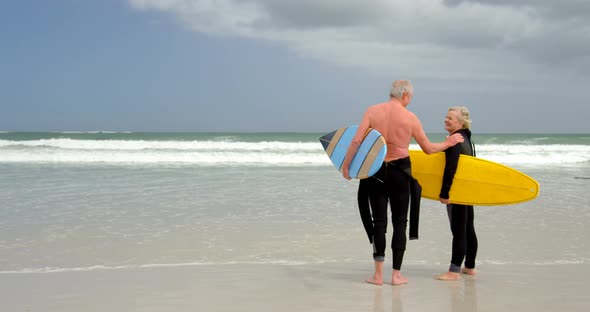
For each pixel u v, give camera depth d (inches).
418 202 165.0
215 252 215.0
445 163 171.9
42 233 249.4
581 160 796.6
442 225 276.8
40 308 140.8
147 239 238.2
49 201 348.8
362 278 176.1
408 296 154.2
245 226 270.5
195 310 139.1
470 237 179.0
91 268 187.5
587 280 173.2
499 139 1765.5
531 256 211.8
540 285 166.7
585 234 255.6
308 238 243.3
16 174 519.8
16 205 331.3
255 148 1017.5
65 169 577.0
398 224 165.9
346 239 241.9
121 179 485.4
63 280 170.2
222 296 152.7
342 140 171.8
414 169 184.5
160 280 170.6
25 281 168.9
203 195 385.1
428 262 203.5
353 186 448.1
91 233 250.4
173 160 710.5
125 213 306.5
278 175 539.5
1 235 244.4
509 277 177.5
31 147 941.8
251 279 172.7
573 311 139.6
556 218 299.6
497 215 310.0
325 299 150.4
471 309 141.6
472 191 173.2
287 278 174.6
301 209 326.0
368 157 158.9
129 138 1727.4
